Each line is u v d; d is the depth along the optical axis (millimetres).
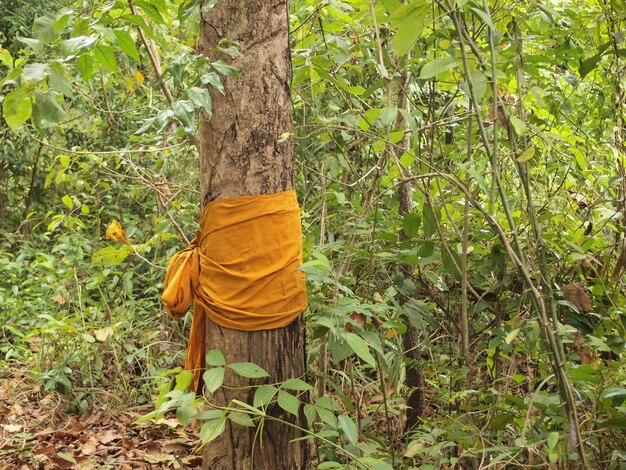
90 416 4891
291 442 2721
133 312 5555
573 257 3145
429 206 3207
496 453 3115
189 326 5492
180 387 2553
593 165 3943
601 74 4086
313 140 4156
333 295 3107
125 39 2645
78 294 5641
